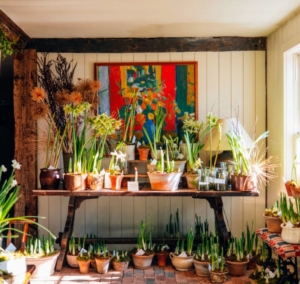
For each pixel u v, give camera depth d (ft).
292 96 14.01
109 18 13.32
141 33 15.25
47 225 15.92
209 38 15.81
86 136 15.65
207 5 12.10
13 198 10.46
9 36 13.97
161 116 15.64
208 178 13.79
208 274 13.28
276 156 14.83
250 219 15.96
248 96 15.87
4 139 18.76
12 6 12.01
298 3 11.95
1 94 18.80
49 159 14.62
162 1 11.73
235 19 13.55
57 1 11.60
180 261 13.76
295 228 10.91
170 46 15.81
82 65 15.87
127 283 12.79
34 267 10.02
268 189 15.76
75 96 14.03
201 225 15.14
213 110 15.85
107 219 15.97
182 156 14.75
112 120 13.96
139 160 15.12
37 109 14.11
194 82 15.78
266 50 15.79
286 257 10.59
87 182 14.07
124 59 15.87
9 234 12.12
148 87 15.81
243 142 13.53
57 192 13.64
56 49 15.80
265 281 11.73
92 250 14.46
